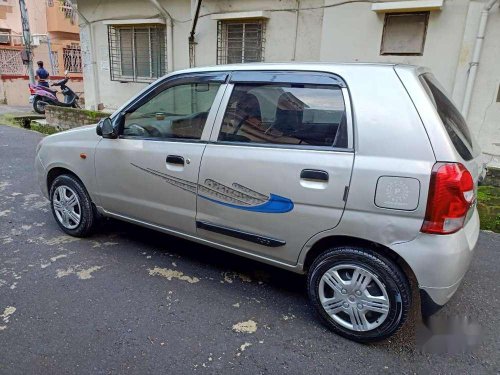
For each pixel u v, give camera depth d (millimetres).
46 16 20094
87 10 9477
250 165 2520
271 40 7285
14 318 2498
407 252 2113
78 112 8914
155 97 3070
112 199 3342
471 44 5395
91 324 2469
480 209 4488
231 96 2701
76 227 3648
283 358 2258
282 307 2740
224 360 2223
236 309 2693
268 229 2549
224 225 2740
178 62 8500
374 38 6055
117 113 3225
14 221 4055
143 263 3268
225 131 2695
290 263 2578
